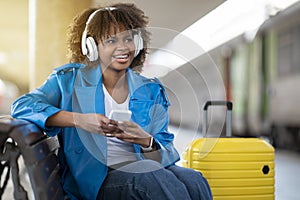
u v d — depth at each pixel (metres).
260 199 2.70
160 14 6.90
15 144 1.55
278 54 12.02
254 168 2.69
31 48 4.75
